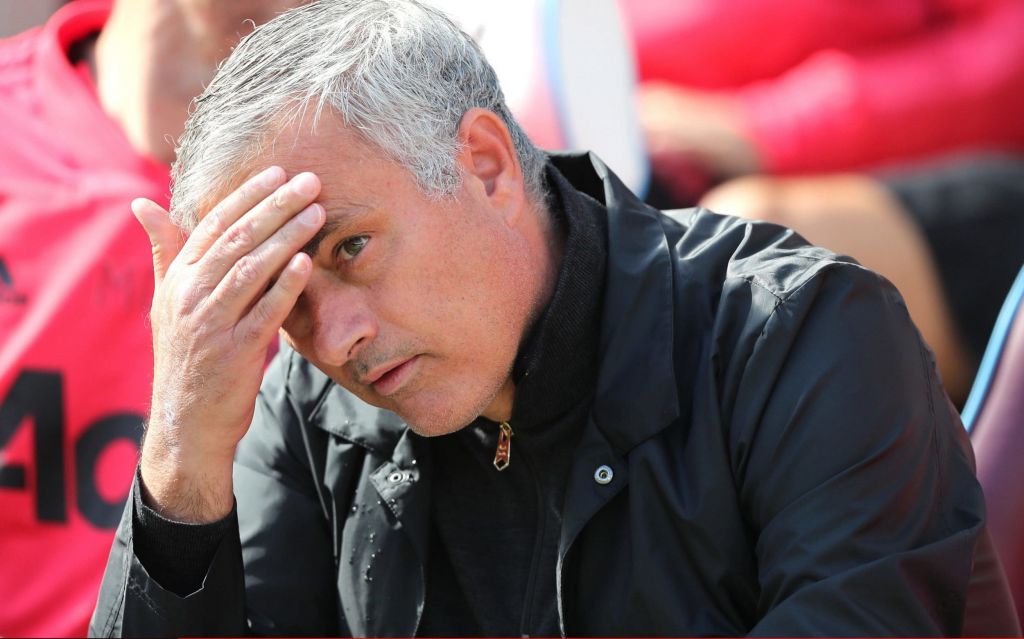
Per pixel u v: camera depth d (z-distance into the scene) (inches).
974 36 570.3
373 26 240.4
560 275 254.8
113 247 357.4
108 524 345.1
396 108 231.8
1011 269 479.2
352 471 278.1
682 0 569.0
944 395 262.4
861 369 244.4
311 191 225.3
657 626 246.7
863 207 484.4
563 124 400.5
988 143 557.9
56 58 388.8
